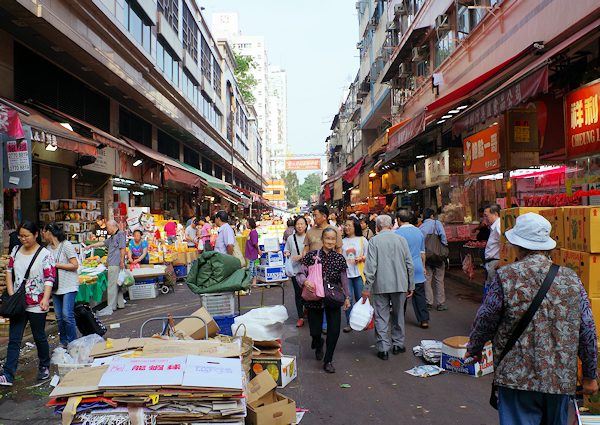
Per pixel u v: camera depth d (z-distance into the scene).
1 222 8.00
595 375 2.77
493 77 9.35
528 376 2.68
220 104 38.22
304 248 7.75
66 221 12.85
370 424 4.36
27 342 7.44
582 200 8.62
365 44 37.56
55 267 6.04
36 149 11.93
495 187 13.95
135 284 11.86
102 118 16.53
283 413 4.00
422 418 4.45
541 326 2.70
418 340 7.12
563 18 8.94
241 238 14.68
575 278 2.77
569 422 4.05
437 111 11.53
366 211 30.45
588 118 7.57
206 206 38.12
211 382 3.16
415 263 7.75
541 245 2.85
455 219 15.20
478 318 2.90
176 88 21.91
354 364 6.14
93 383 3.19
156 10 19.75
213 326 5.20
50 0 10.78
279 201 105.31
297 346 7.01
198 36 29.55
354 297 7.93
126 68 15.66
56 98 13.41
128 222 13.78
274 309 5.54
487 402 4.78
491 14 12.71
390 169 24.98
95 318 6.64
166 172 17.66
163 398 3.11
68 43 11.67
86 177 15.91
